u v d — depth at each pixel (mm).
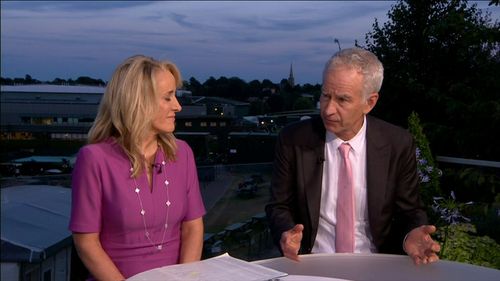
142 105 2154
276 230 2342
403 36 6500
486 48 5883
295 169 2488
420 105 6215
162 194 2199
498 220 3725
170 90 2240
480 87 5727
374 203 2406
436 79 6219
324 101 2348
